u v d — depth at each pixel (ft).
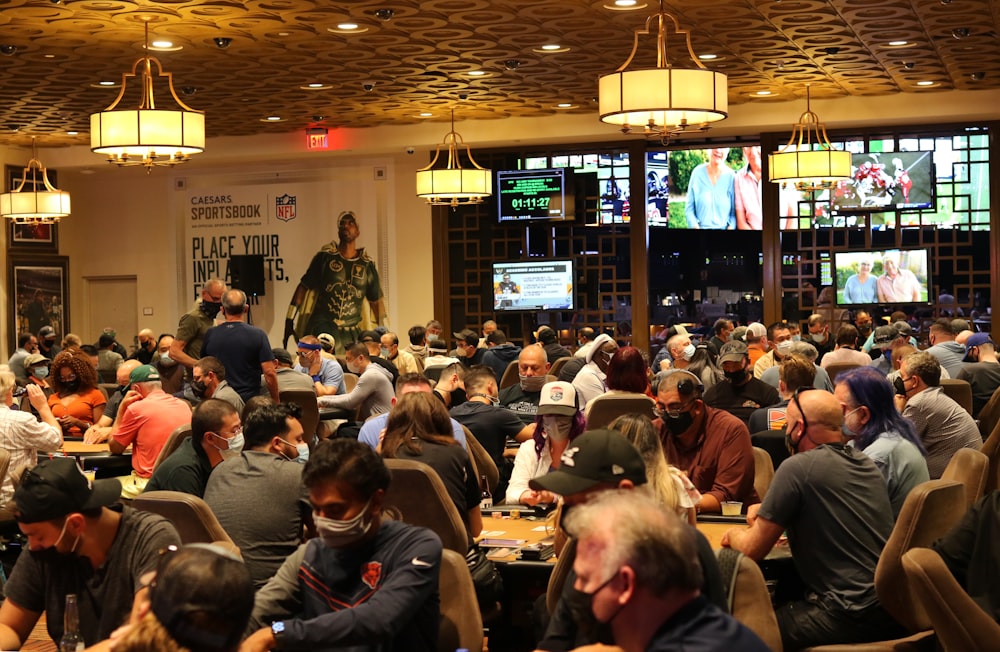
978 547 10.66
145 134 23.66
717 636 6.13
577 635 8.79
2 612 9.57
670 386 15.17
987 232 41.29
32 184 48.37
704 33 29.35
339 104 39.45
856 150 42.14
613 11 26.66
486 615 13.37
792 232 51.42
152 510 11.19
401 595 9.09
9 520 19.38
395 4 25.55
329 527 9.16
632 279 43.75
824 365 28.78
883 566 11.32
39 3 24.82
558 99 39.19
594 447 8.94
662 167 53.36
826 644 11.79
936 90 39.04
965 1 26.37
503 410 19.35
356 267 47.39
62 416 26.27
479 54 31.40
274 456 12.79
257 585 12.01
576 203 44.55
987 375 25.54
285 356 31.32
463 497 13.56
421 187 38.83
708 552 8.16
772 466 15.88
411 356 35.91
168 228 49.93
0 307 47.19
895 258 41.19
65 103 37.63
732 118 41.22
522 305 44.80
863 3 26.45
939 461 18.94
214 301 27.12
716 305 59.11
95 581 9.32
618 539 6.12
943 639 9.96
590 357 23.91
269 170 48.39
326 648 8.88
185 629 6.08
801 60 33.22
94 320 51.52
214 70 32.86
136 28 27.43
